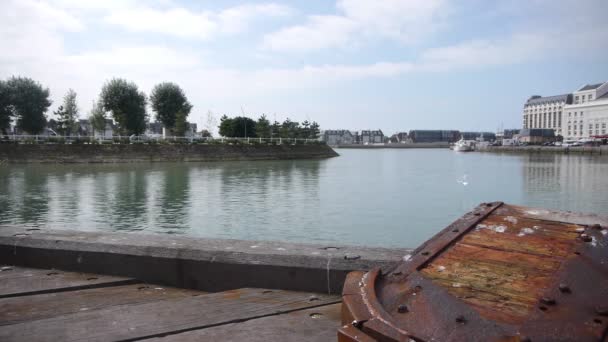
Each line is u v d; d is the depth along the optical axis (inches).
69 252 191.2
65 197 1109.7
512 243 115.3
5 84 2955.2
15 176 1672.0
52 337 127.9
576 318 80.7
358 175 1870.1
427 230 734.5
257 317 141.1
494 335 78.4
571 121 5994.1
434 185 1466.5
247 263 168.7
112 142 2615.7
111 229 737.0
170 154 2667.3
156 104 3472.0
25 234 207.9
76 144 2445.9
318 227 756.0
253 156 3053.6
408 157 4175.7
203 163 2603.3
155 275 180.1
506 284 95.3
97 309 150.8
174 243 185.5
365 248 173.9
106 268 186.5
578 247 106.8
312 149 3676.2
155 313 144.9
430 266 108.8
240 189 1309.1
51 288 170.2
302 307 148.6
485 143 6766.7
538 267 100.7
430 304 91.2
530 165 2623.0
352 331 84.9
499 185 1467.8
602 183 1534.2
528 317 82.4
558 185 1475.1
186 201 1054.4
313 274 161.8
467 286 96.3
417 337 80.1
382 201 1065.5
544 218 130.0
